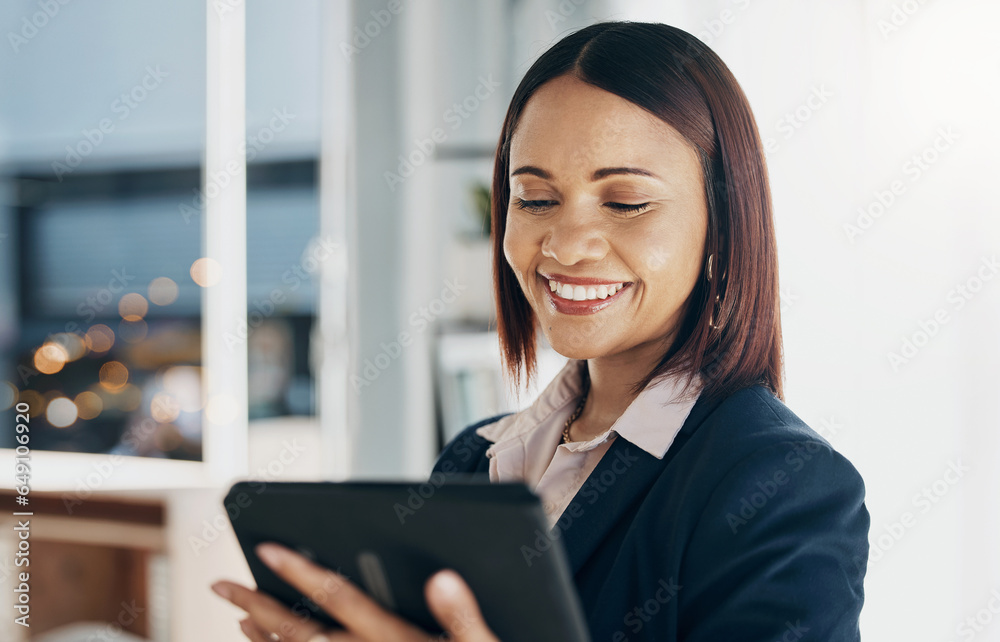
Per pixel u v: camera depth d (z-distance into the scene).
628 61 0.63
